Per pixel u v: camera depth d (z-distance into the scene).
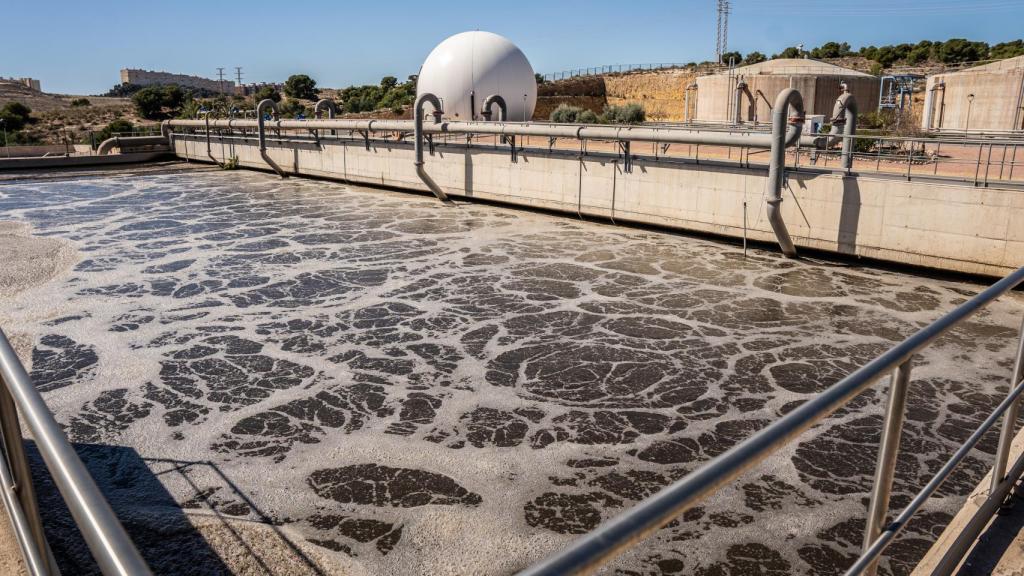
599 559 1.09
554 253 23.28
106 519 1.13
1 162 47.59
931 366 13.55
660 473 9.86
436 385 12.81
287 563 7.89
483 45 51.56
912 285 19.33
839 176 21.39
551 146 29.58
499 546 8.24
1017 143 18.55
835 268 21.20
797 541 8.28
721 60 75.12
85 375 13.30
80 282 19.84
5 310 17.27
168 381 13.01
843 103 21.70
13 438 2.09
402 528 8.58
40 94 130.88
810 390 12.62
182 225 28.59
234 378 13.14
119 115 98.25
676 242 24.86
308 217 30.42
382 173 38.50
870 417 11.45
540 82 79.88
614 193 27.66
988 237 18.83
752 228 23.61
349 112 85.69
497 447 10.56
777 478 9.64
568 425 11.27
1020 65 45.97
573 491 9.41
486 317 16.70
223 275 20.59
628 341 15.09
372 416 11.58
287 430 11.11
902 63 92.12
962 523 3.24
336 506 9.05
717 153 34.16
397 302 17.94
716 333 15.58
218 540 8.30
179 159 55.91
